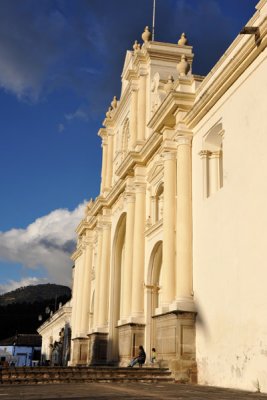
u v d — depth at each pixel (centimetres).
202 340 1575
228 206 1493
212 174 1728
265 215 1270
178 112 1867
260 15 1415
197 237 1705
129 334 2166
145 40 2656
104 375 1619
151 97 2512
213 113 1672
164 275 1828
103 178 3328
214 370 1471
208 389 1255
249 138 1402
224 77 1548
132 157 2384
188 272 1698
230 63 1498
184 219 1753
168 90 2030
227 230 1483
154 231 2183
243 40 1521
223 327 1446
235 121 1500
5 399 869
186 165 1814
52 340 5859
